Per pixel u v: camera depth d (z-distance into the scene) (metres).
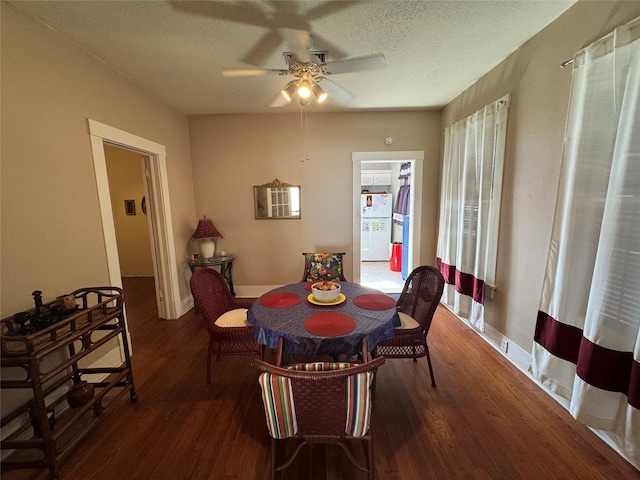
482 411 1.76
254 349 1.98
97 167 2.10
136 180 5.07
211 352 2.03
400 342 1.92
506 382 2.04
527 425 1.64
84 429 1.49
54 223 1.75
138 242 5.22
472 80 2.72
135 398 1.89
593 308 1.40
